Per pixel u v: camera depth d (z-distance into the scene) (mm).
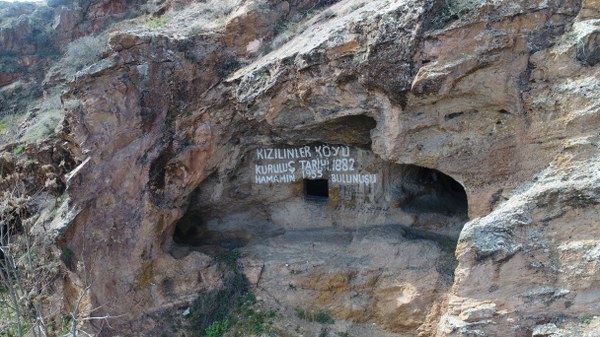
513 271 10117
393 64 10641
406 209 13727
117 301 13008
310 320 12602
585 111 9359
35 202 15117
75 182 12617
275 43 13938
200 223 15438
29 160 15578
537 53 9859
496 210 10414
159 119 13203
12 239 15172
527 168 10273
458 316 10523
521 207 10031
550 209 9852
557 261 9781
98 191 12812
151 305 13312
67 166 14984
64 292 13703
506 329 10086
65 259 12758
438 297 11727
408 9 10430
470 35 9984
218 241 15023
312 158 14078
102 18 22594
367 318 12422
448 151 11016
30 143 15523
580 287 9539
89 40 18672
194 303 13461
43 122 17750
